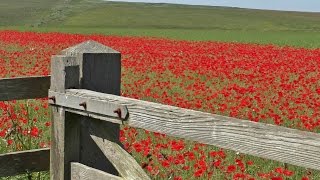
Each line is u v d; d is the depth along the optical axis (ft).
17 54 84.23
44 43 118.42
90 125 13.84
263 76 56.39
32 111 32.94
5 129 25.07
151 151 23.49
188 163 23.16
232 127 9.88
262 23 338.75
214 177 21.09
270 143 9.20
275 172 21.80
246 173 22.06
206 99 40.22
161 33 214.69
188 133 10.78
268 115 34.19
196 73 62.08
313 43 163.84
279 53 101.24
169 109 11.16
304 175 22.24
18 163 15.23
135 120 12.01
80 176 13.91
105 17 336.70
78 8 388.57
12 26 280.92
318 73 66.95
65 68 13.82
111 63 13.99
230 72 61.11
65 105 13.84
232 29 293.02
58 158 14.39
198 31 251.19
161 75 58.29
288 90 48.16
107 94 12.94
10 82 14.78
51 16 339.16
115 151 13.37
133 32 218.38
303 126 31.78
